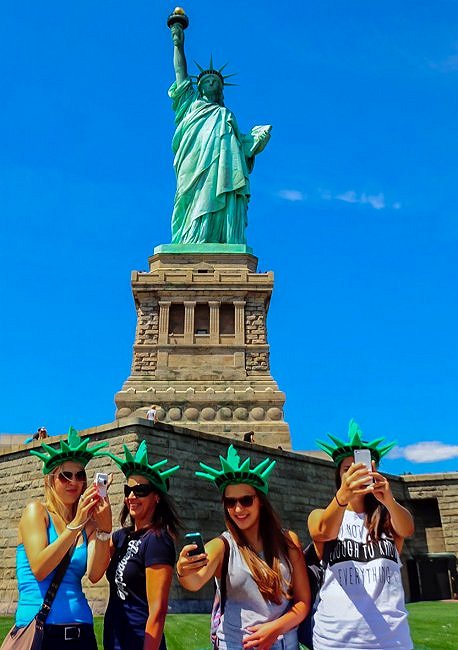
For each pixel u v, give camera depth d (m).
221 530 34.31
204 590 30.67
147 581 7.80
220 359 67.38
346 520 7.96
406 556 45.53
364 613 7.37
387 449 8.14
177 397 63.88
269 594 7.51
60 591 7.64
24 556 7.91
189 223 78.31
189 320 69.00
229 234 77.56
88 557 8.09
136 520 8.45
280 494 38.66
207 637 19.50
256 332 68.94
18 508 35.31
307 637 8.38
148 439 32.56
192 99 87.19
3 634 19.66
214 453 35.72
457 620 24.72
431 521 47.38
